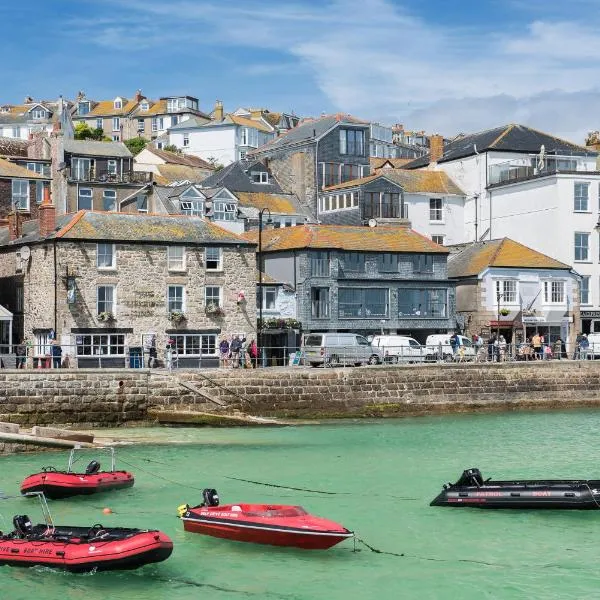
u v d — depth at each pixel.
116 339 57.81
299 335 66.88
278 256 69.00
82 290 57.12
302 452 42.62
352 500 33.59
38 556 26.45
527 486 32.34
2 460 40.06
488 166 88.12
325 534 27.64
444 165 92.62
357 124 96.75
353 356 59.94
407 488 35.41
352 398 53.47
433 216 88.38
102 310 57.69
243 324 61.22
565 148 91.25
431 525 30.64
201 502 33.03
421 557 27.78
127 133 158.88
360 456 41.69
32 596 25.00
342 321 68.56
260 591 25.31
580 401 59.09
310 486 35.72
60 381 47.38
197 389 50.16
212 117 150.50
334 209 88.62
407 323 70.75
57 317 56.59
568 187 79.00
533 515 31.72
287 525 27.98
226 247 61.03
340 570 26.75
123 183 83.75
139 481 36.38
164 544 26.22
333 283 68.44
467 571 26.70
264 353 61.19
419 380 55.41
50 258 57.09
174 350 58.28
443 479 36.94
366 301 69.69
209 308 60.12
